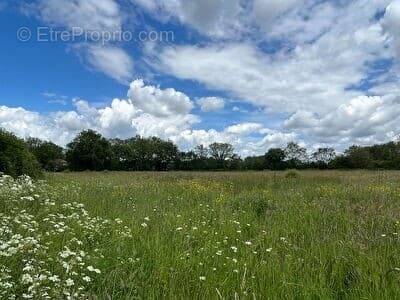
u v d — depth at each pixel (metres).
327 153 104.56
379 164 85.12
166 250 6.25
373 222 8.70
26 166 16.92
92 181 19.08
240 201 12.66
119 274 5.22
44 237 6.32
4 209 8.53
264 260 6.18
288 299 4.73
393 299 4.61
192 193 15.09
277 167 103.38
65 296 4.41
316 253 6.56
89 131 93.38
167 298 4.66
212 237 7.49
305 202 12.57
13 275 4.73
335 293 5.05
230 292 4.93
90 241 6.63
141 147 114.44
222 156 122.69
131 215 9.02
